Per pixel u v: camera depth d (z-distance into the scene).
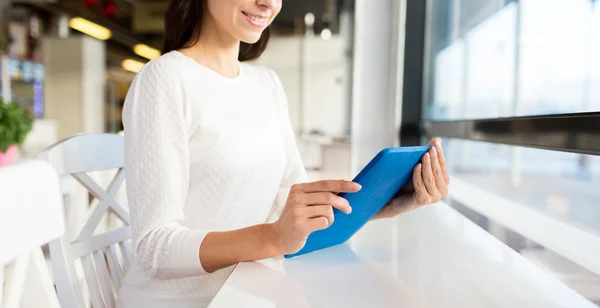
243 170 0.81
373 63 2.62
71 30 9.33
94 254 0.85
